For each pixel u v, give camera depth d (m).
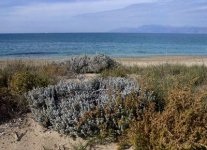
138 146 5.26
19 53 43.22
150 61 23.55
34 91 7.02
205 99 6.18
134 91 6.31
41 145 5.82
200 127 5.23
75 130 5.84
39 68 11.77
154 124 5.33
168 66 13.00
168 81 8.20
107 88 6.78
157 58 29.47
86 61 13.16
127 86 6.72
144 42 93.56
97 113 5.91
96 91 6.78
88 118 5.86
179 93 5.71
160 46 67.94
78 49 54.25
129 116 5.81
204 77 10.34
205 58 29.94
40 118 6.27
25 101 6.98
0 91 7.11
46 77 8.68
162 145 5.09
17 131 6.21
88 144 5.69
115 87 6.86
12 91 7.36
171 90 6.25
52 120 6.14
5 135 6.10
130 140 5.38
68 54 40.75
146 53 43.66
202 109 5.57
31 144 5.87
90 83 7.21
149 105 5.93
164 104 6.25
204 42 95.81
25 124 6.43
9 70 10.23
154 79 8.44
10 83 7.85
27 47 61.19
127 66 13.97
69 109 6.21
